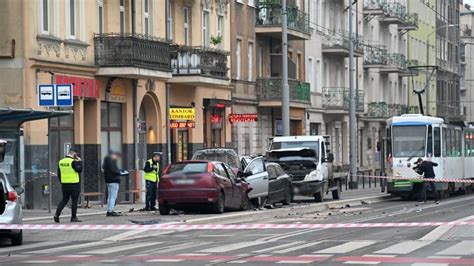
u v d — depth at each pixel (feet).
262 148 261.85
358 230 114.62
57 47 160.25
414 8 445.37
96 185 173.17
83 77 168.55
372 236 104.42
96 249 95.30
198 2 219.82
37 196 153.99
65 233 113.70
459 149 239.91
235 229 120.78
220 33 233.76
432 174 203.31
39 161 154.71
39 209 153.58
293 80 266.77
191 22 217.77
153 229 114.73
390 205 189.16
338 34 331.57
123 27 185.68
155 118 198.29
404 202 204.13
